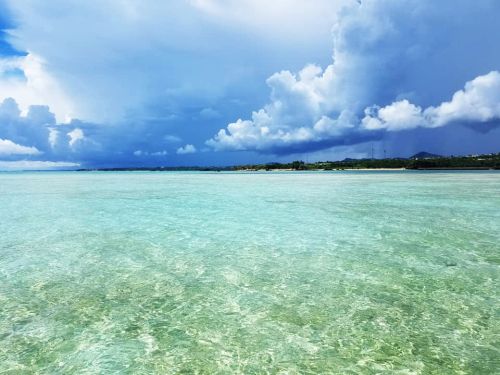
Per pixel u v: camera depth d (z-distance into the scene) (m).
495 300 6.69
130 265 8.99
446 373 4.50
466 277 7.96
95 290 7.29
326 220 15.45
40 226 14.34
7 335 5.46
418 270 8.48
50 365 4.69
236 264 9.07
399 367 4.63
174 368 4.64
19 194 29.23
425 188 32.66
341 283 7.66
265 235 12.48
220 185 42.12
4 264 9.08
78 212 18.19
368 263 9.09
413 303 6.60
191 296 7.00
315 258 9.59
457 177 56.12
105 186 40.66
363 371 4.55
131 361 4.80
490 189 30.67
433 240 11.55
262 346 5.17
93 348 5.11
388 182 44.06
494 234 12.36
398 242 11.32
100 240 11.79
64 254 10.04
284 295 7.03
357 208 19.25
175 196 27.12
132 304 6.62
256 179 61.38
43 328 5.68
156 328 5.70
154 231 13.27
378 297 6.89
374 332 5.54
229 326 5.77
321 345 5.19
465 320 5.90
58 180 60.12
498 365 4.65
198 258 9.63
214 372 4.55
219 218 16.16
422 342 5.23
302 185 40.72
